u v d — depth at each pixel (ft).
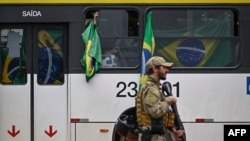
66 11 82.84
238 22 83.20
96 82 82.58
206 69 82.94
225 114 82.99
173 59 83.05
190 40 83.25
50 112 83.61
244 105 82.99
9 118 83.51
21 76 84.02
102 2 82.79
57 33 84.02
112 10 83.05
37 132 83.66
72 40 82.74
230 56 83.30
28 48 84.12
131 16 83.05
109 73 82.64
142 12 82.94
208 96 82.94
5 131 83.51
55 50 84.33
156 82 67.92
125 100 82.64
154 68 68.03
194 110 82.79
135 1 82.84
